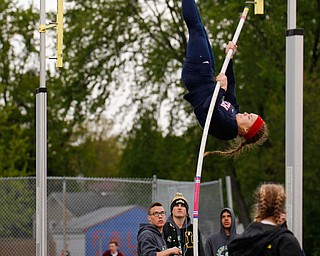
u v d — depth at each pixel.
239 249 9.88
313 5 40.66
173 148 41.44
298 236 11.98
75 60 39.56
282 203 9.81
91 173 62.34
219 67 38.12
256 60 39.53
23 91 48.97
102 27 39.72
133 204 23.81
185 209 16.12
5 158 41.00
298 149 12.09
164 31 41.22
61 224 23.98
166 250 14.48
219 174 41.72
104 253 22.38
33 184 24.73
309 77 40.69
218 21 37.88
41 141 17.98
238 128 12.20
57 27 17.36
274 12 38.34
